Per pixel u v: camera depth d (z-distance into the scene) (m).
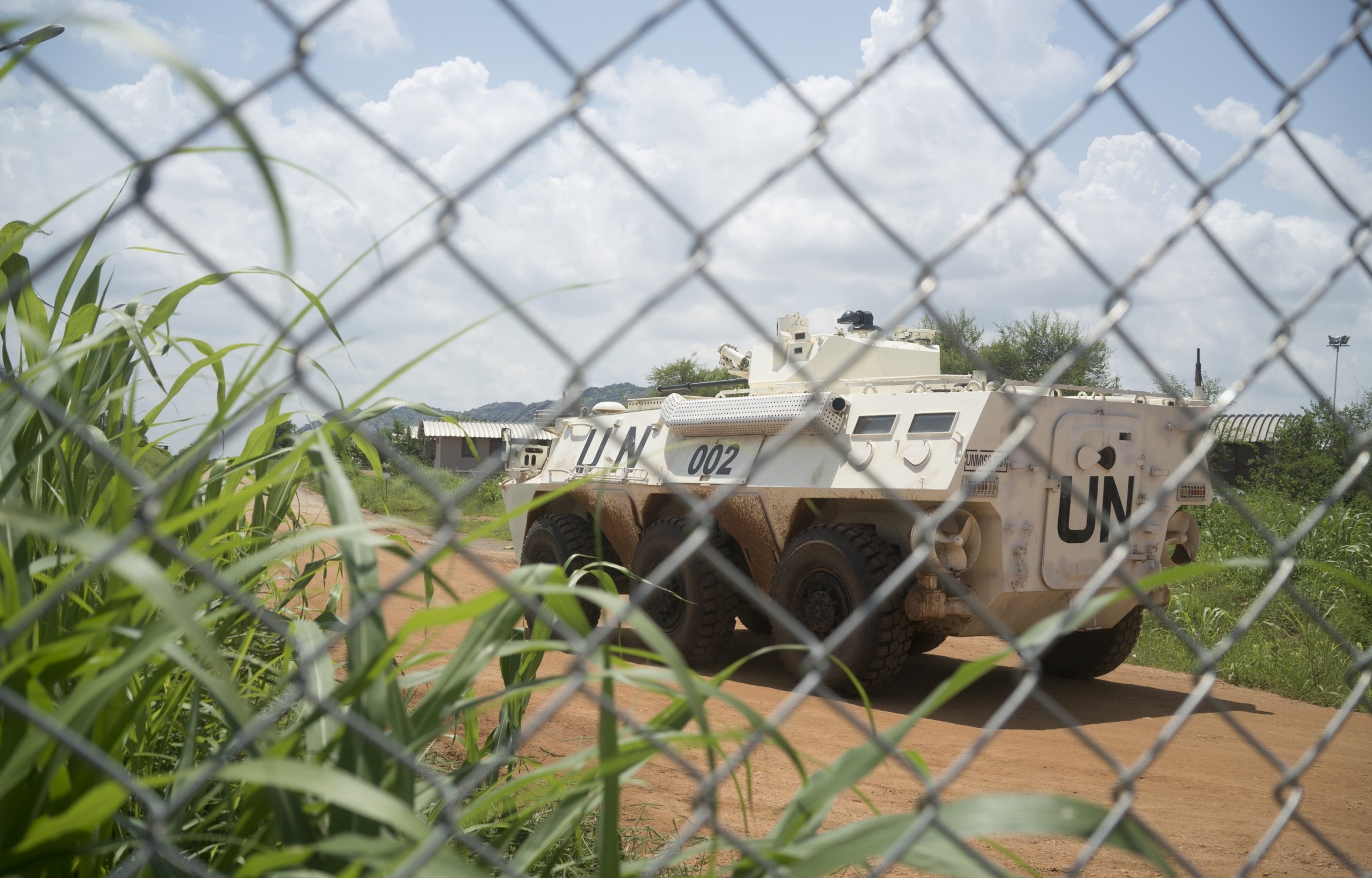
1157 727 6.83
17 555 1.33
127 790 0.79
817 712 6.80
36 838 0.81
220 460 1.71
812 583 7.55
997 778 5.19
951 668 9.12
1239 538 13.30
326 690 1.21
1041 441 7.11
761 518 8.09
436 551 0.92
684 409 8.91
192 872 0.81
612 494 9.45
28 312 1.48
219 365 1.55
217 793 1.57
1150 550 7.61
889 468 7.15
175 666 1.24
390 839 1.04
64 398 1.57
